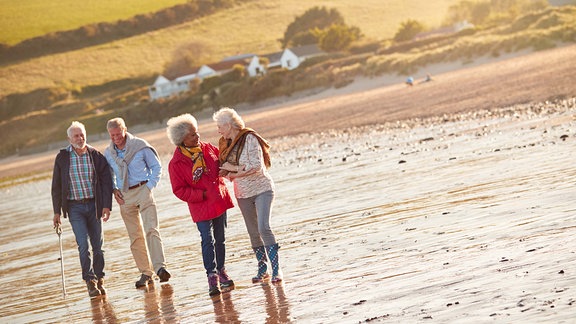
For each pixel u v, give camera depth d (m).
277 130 42.56
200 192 8.30
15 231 19.19
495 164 13.43
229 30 195.25
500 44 69.06
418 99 40.66
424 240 8.43
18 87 169.75
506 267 6.51
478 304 5.68
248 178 8.38
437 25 155.00
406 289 6.55
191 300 8.08
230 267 9.49
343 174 17.09
